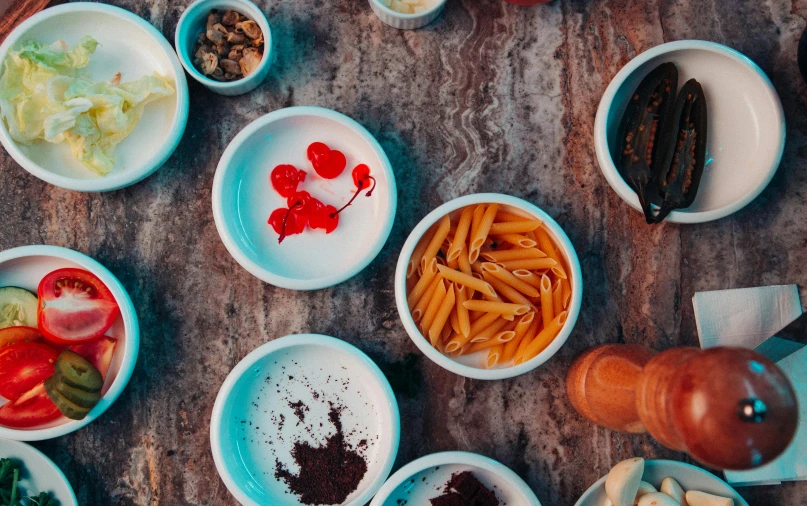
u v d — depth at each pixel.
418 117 0.70
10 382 0.65
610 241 0.69
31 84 0.65
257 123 0.66
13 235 0.69
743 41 0.69
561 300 0.65
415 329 0.64
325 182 0.68
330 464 0.67
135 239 0.69
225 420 0.66
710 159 0.68
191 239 0.69
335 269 0.67
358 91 0.70
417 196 0.69
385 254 0.69
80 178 0.67
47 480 0.66
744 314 0.68
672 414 0.53
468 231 0.66
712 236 0.69
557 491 0.68
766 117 0.67
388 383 0.66
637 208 0.66
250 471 0.67
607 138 0.67
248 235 0.68
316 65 0.70
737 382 0.51
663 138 0.65
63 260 0.67
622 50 0.70
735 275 0.69
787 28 0.69
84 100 0.64
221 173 0.66
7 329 0.66
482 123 0.69
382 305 0.69
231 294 0.69
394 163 0.69
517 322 0.66
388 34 0.70
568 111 0.70
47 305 0.65
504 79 0.70
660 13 0.70
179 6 0.70
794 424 0.51
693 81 0.66
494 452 0.68
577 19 0.70
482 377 0.63
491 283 0.66
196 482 0.68
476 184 0.69
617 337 0.69
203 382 0.68
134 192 0.69
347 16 0.70
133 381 0.68
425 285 0.65
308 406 0.68
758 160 0.67
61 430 0.64
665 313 0.69
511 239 0.66
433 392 0.68
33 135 0.66
